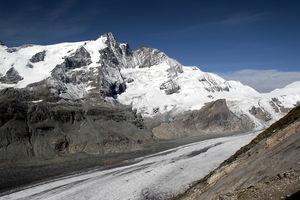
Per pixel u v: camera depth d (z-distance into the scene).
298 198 16.73
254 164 29.08
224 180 31.86
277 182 20.77
